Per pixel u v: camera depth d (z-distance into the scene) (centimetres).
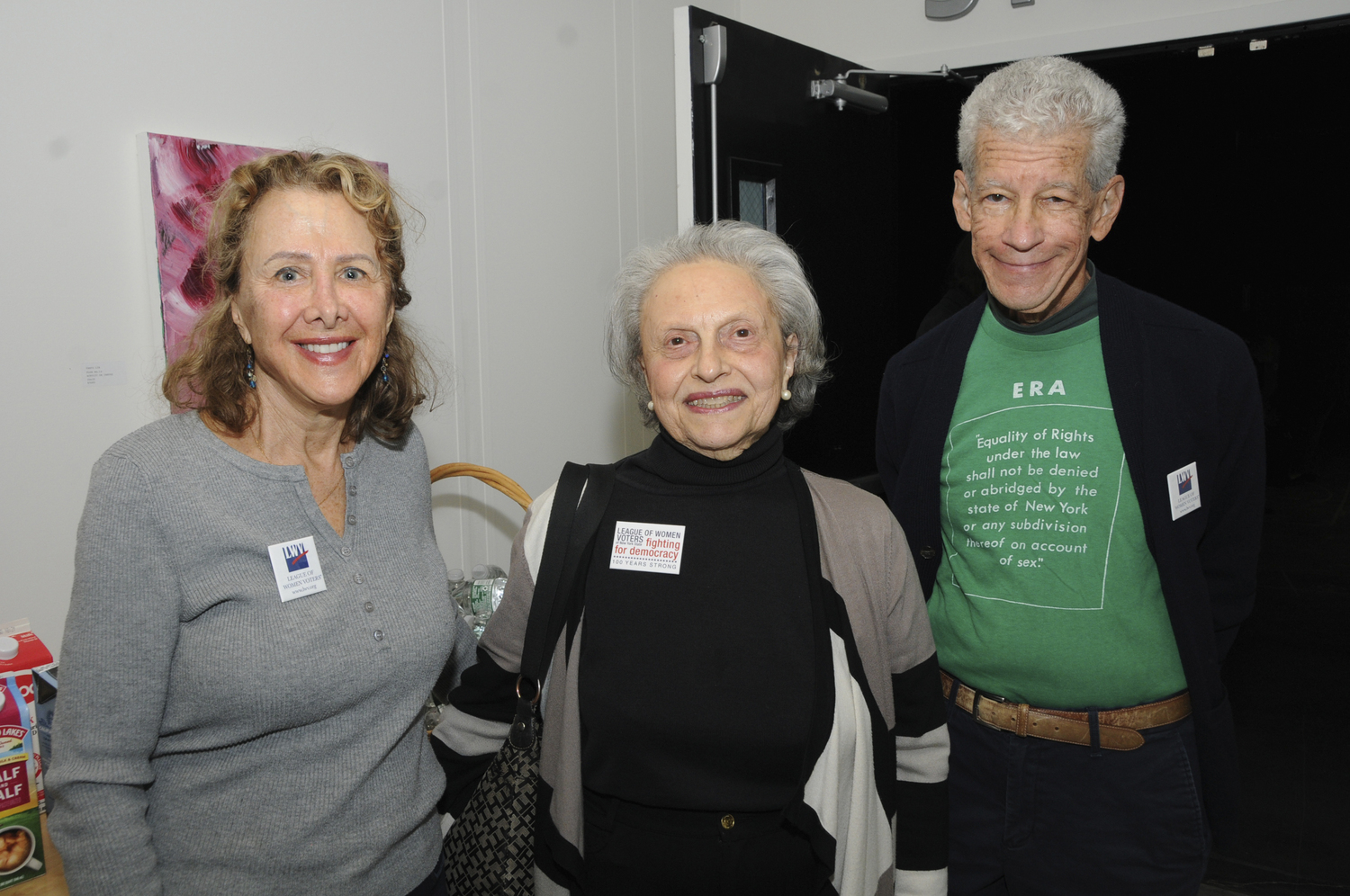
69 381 177
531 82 274
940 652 148
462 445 260
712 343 111
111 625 93
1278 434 344
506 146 267
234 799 101
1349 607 346
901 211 320
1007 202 124
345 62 221
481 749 130
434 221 246
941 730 122
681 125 220
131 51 182
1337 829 264
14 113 167
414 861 115
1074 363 133
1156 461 125
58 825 93
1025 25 282
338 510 114
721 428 113
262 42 204
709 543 114
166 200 185
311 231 101
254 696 98
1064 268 125
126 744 94
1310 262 316
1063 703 135
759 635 110
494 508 271
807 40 320
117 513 94
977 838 142
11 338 169
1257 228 319
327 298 101
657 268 120
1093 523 130
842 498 119
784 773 108
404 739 115
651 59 320
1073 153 119
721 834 108
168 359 187
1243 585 141
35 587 175
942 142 312
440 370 251
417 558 118
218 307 105
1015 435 135
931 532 146
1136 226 334
